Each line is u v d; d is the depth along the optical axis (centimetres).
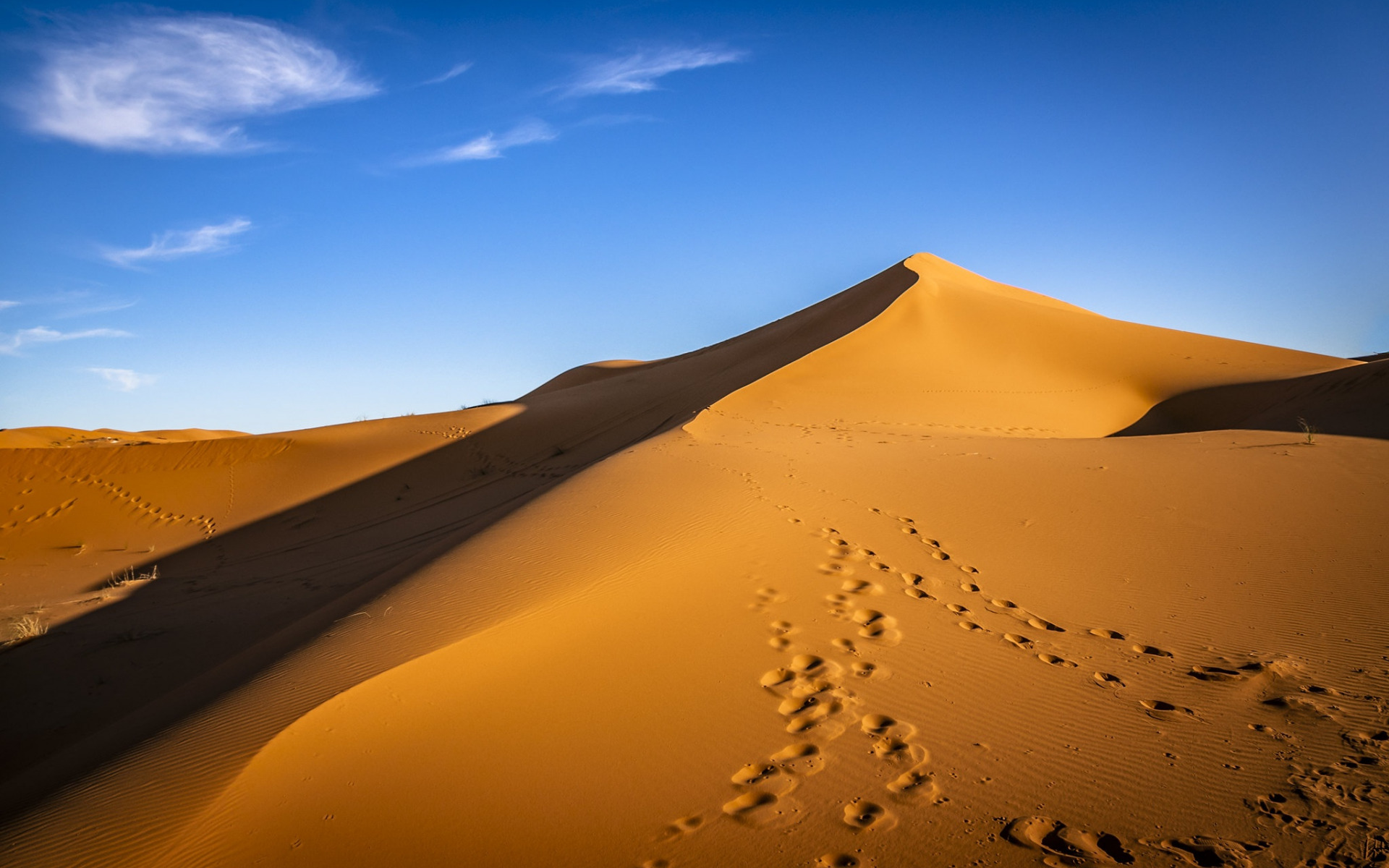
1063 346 2838
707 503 907
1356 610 632
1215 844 358
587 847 373
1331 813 374
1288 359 2688
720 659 562
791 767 441
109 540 1722
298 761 409
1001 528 874
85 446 2075
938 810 398
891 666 561
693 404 2527
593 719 480
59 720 785
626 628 594
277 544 1673
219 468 2103
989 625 638
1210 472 1027
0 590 1389
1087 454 1203
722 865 361
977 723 486
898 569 754
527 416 2642
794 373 2473
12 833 366
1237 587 697
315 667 508
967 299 3403
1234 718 480
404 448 2297
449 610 591
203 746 420
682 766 439
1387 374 1741
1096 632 625
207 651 962
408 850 364
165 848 351
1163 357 2745
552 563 692
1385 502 866
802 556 770
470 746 443
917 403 2222
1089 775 425
